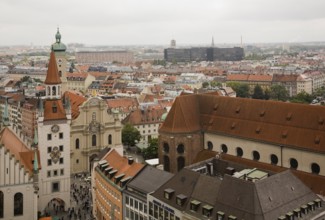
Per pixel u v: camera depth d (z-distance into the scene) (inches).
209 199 3978.8
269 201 3686.0
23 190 5118.1
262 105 5728.3
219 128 6003.9
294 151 5226.4
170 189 4335.6
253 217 3560.5
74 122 7711.6
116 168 5413.4
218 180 4074.8
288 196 3841.0
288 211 3710.6
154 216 4458.7
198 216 3922.2
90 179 7126.0
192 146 6127.0
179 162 6131.9
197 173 4279.0
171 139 6077.8
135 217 4798.2
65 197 6314.0
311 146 5078.7
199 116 6304.1
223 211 3769.7
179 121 6112.2
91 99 7810.0
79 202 6417.3
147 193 4589.1
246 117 5807.1
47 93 6309.1
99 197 5669.3
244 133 5713.6
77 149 7815.0
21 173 5098.4
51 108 6259.8
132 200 4815.5
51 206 6314.0
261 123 5625.0
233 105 6013.8
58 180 6279.5
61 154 6289.4
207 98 6343.5
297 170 5182.1
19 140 6195.9
